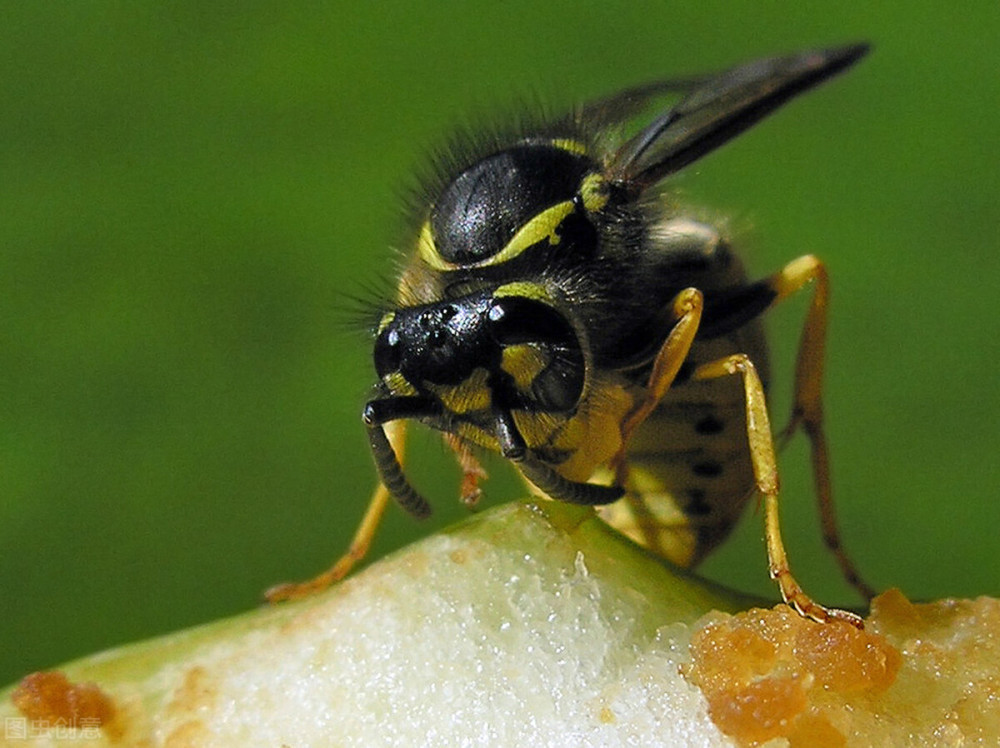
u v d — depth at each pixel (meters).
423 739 0.05
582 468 0.06
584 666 0.05
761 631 0.05
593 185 0.06
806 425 0.06
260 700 0.05
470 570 0.05
